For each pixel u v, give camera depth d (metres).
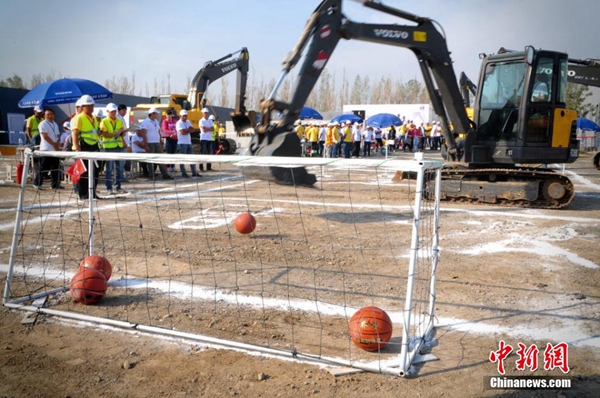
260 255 6.59
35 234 7.62
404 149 35.00
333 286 5.37
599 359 3.74
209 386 3.34
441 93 10.36
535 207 10.56
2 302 4.86
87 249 6.77
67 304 4.84
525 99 10.12
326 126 27.56
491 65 10.66
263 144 7.33
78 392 3.26
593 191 13.93
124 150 11.90
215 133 20.16
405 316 3.50
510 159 10.41
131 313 4.61
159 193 12.31
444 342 4.05
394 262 6.33
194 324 4.36
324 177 17.56
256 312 4.63
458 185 11.02
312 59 7.75
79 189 10.77
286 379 3.43
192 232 7.92
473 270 5.97
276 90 7.50
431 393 3.26
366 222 8.90
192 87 22.89
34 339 4.07
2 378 3.43
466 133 10.70
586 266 6.13
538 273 5.85
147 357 3.76
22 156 13.29
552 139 10.20
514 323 4.42
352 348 3.91
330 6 8.02
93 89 18.03
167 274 5.75
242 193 12.59
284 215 9.52
